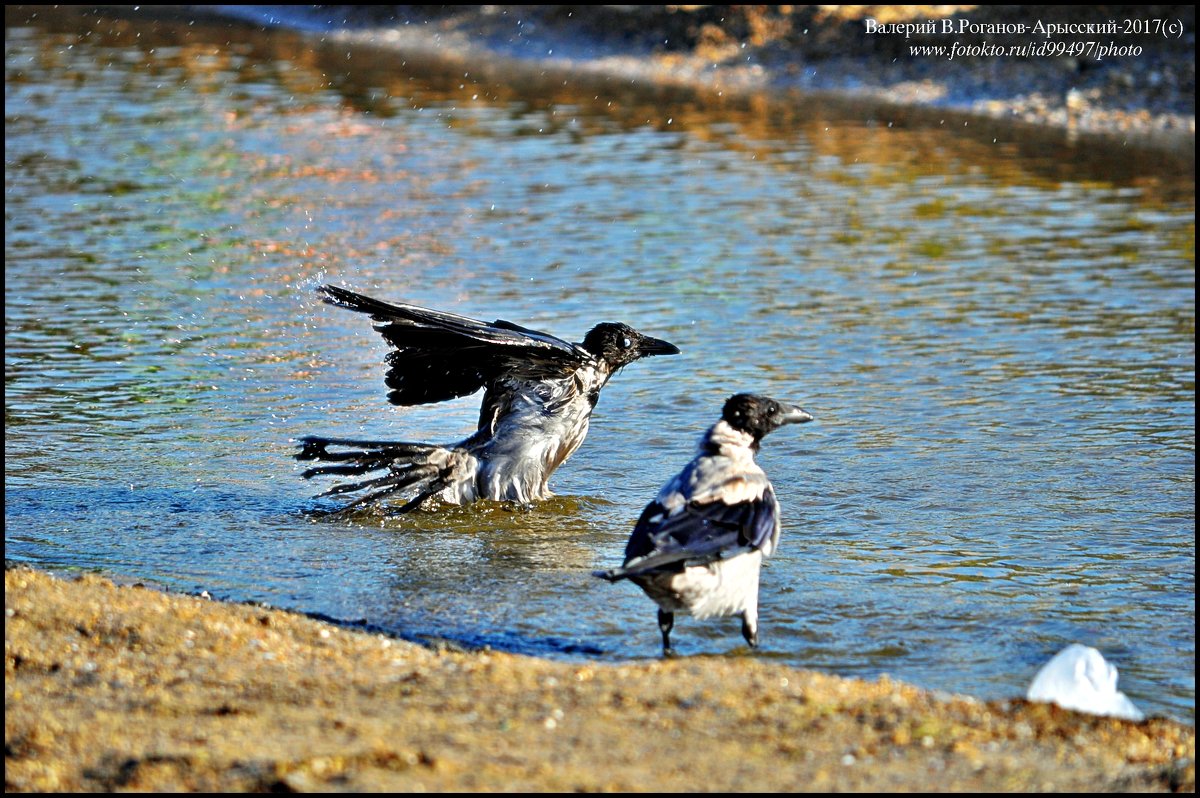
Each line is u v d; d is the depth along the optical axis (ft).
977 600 34.40
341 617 33.73
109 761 23.43
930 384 53.47
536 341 43.14
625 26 141.08
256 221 82.48
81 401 52.49
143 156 101.19
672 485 31.60
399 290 67.15
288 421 50.65
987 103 112.47
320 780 22.44
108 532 39.91
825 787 22.71
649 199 87.04
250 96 125.39
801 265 71.97
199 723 24.94
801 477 44.06
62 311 64.54
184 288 68.49
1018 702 26.71
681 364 56.49
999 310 63.52
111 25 168.35
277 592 35.55
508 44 146.41
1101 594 34.76
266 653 28.96
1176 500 41.55
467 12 155.12
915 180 91.61
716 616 32.42
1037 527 39.58
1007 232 78.28
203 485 44.39
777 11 135.44
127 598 31.99
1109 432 47.83
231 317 63.98
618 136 106.63
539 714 25.44
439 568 37.52
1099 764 23.86
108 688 26.68
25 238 78.28
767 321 62.23
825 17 131.44
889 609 33.91
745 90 123.24
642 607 34.55
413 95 124.67
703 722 25.13
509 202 86.74
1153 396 51.52
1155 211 82.28
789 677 28.07
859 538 39.01
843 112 113.50
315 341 60.59
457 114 116.16
